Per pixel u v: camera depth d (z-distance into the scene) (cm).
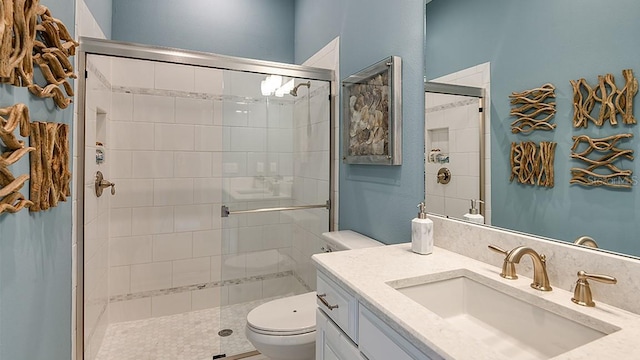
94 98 189
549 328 87
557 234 98
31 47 97
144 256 253
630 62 81
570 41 93
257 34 293
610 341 67
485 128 120
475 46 124
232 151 233
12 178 88
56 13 130
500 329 99
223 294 233
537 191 103
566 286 94
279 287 247
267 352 153
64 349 148
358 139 191
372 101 177
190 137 263
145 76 248
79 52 167
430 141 144
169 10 264
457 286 112
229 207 234
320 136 231
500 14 114
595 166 88
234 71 223
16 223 97
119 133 243
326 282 118
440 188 139
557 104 97
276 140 241
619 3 83
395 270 110
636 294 79
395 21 165
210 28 277
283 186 245
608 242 86
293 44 306
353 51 202
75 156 163
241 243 238
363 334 95
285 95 235
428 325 74
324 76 227
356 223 200
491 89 118
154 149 253
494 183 117
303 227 243
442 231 138
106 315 234
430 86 143
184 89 260
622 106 82
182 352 210
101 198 215
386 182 172
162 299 258
